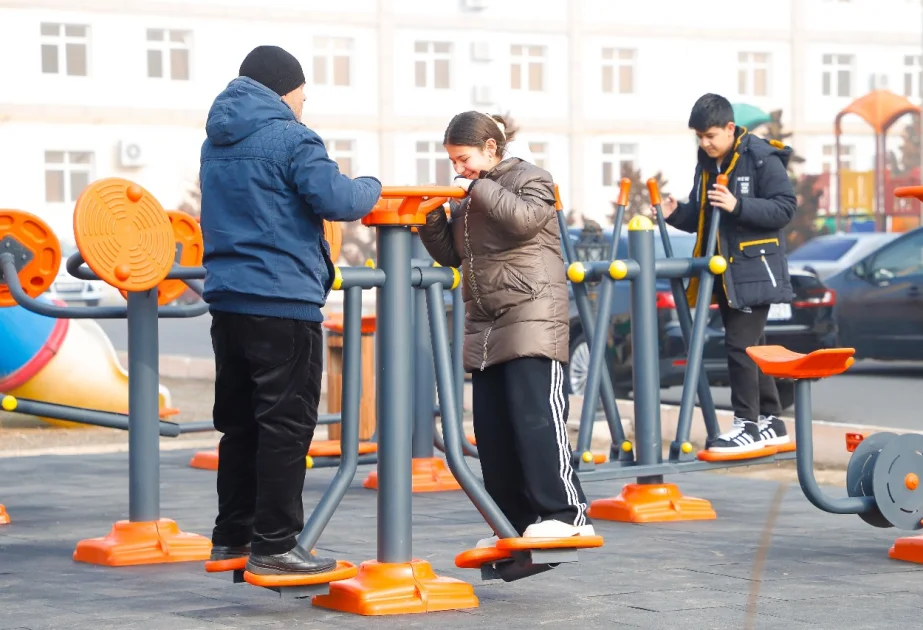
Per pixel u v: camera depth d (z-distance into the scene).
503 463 6.25
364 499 9.67
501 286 5.98
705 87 62.12
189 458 12.25
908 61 65.56
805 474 7.04
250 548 5.95
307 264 5.59
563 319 6.04
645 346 8.69
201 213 5.71
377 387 5.95
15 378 14.82
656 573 6.74
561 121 59.66
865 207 47.03
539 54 59.62
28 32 50.81
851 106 43.28
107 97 52.06
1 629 5.55
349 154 56.50
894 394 17.33
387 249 5.89
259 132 5.59
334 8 55.62
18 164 50.84
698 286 8.88
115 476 10.84
